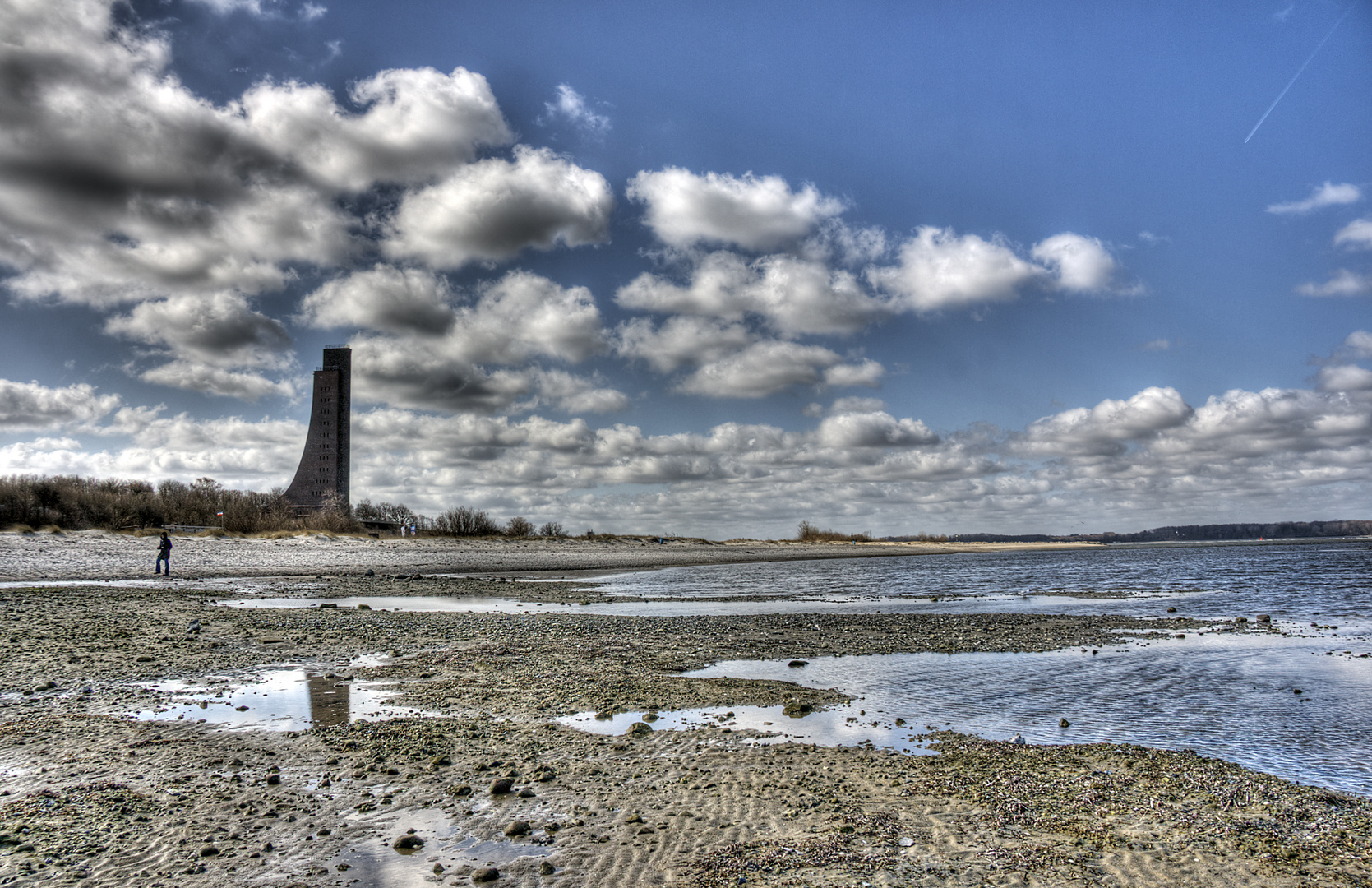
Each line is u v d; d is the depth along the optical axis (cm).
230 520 7850
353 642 1989
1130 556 11644
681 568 7519
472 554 7812
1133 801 869
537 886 654
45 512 6944
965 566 8344
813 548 15150
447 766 980
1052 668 1748
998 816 823
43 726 1126
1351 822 805
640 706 1335
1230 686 1548
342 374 16075
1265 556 10131
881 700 1406
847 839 756
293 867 682
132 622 2136
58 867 669
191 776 924
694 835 769
